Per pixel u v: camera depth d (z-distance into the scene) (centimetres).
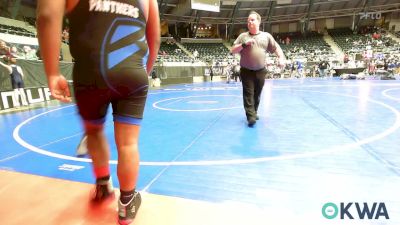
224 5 3350
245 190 239
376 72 1981
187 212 180
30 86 953
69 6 148
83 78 152
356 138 388
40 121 612
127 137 164
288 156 325
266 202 216
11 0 2011
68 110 783
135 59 157
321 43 3328
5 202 194
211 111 686
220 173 279
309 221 170
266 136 420
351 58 2527
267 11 3512
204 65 2606
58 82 148
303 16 3528
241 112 656
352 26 3488
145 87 165
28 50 1326
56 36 140
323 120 519
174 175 277
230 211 180
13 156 351
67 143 412
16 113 742
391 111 587
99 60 147
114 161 322
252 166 296
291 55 2977
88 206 189
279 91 1129
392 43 2831
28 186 221
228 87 1586
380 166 282
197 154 344
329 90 1095
